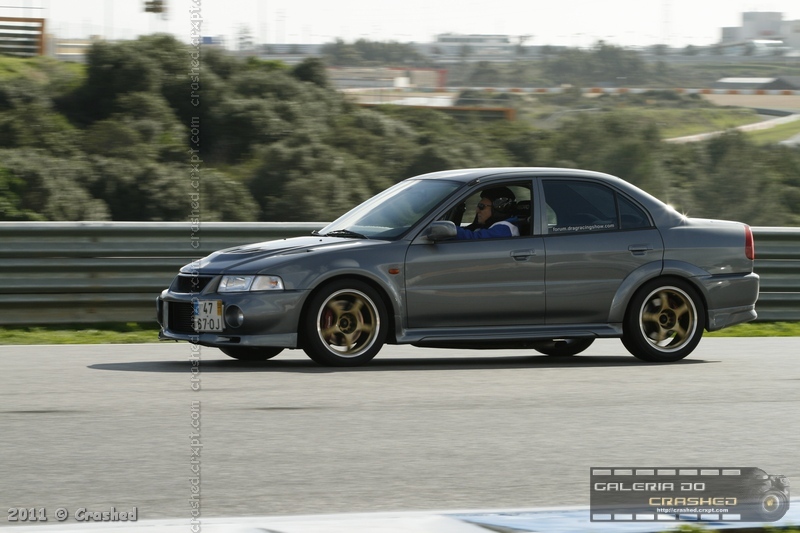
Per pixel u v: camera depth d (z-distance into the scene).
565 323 15.71
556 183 15.98
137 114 57.94
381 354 17.14
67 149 54.75
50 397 12.15
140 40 64.44
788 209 70.25
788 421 11.41
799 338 19.56
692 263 16.22
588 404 12.24
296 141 61.03
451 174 16.28
